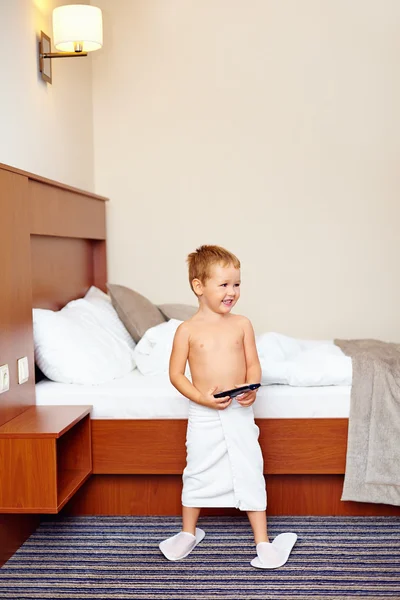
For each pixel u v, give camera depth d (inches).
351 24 147.4
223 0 148.3
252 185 151.3
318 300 153.2
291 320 153.9
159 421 94.6
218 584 78.6
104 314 118.4
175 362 88.4
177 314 128.9
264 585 78.2
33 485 80.8
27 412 91.4
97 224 143.0
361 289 152.6
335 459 94.3
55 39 114.6
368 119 149.0
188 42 149.5
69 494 84.5
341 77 148.5
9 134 100.6
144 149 152.1
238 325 89.9
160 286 154.4
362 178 150.3
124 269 154.5
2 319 84.6
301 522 95.7
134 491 98.5
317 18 147.6
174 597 75.8
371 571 81.2
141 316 119.0
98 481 98.7
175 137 151.4
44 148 117.3
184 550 85.3
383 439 91.8
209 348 87.4
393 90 148.2
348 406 94.0
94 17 113.3
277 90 149.3
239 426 86.1
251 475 85.7
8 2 100.3
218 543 89.5
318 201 151.0
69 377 99.1
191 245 153.2
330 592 76.4
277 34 148.3
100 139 152.5
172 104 150.9
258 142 150.4
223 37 149.0
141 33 149.9
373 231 151.3
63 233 116.3
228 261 87.5
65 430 82.4
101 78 151.3
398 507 97.6
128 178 152.7
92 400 95.3
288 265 152.6
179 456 94.7
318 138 149.8
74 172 136.6
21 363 90.6
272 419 94.4
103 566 83.2
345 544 88.5
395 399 92.3
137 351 107.3
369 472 91.7
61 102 127.9
